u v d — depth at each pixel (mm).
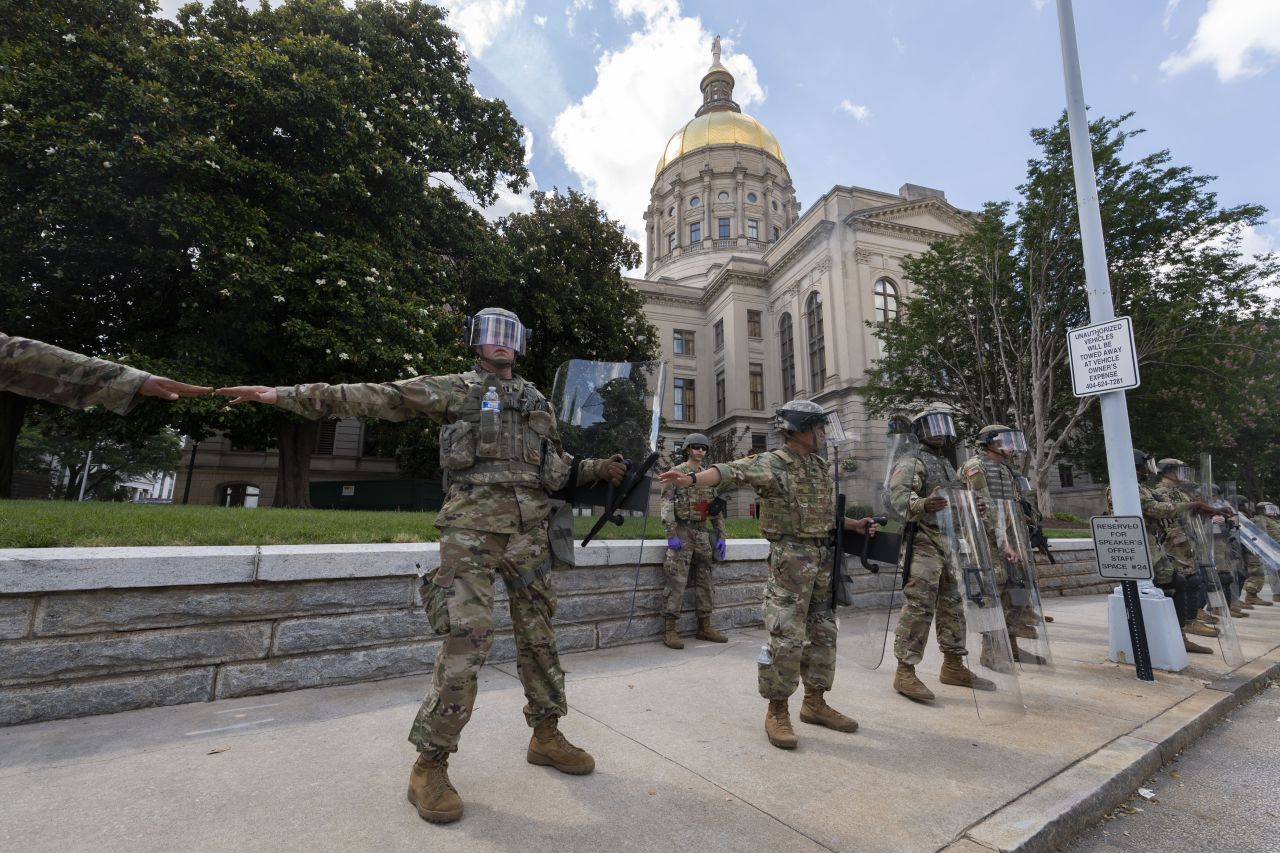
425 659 4328
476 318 2941
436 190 17141
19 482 36281
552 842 2258
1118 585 5469
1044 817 2539
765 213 54688
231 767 2803
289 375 15039
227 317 13547
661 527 6746
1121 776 3027
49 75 11586
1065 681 4789
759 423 39719
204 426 15328
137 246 12797
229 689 3699
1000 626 3967
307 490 16969
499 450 2717
